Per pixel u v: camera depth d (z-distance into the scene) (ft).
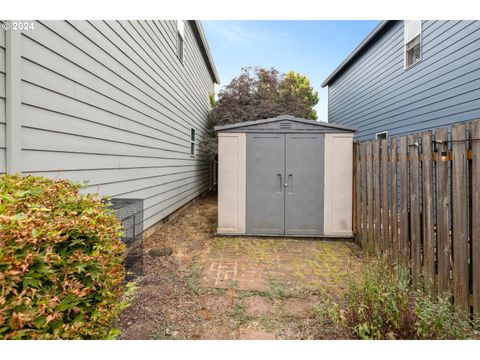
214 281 10.05
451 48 17.81
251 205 16.40
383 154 11.95
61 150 8.66
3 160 6.68
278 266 11.61
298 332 7.02
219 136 16.42
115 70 12.13
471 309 7.06
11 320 3.26
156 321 7.48
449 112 18.02
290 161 16.22
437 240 8.17
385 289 6.96
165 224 19.74
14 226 3.49
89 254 4.69
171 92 20.95
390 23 24.40
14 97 6.83
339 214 16.03
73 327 4.09
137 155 14.57
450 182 7.82
